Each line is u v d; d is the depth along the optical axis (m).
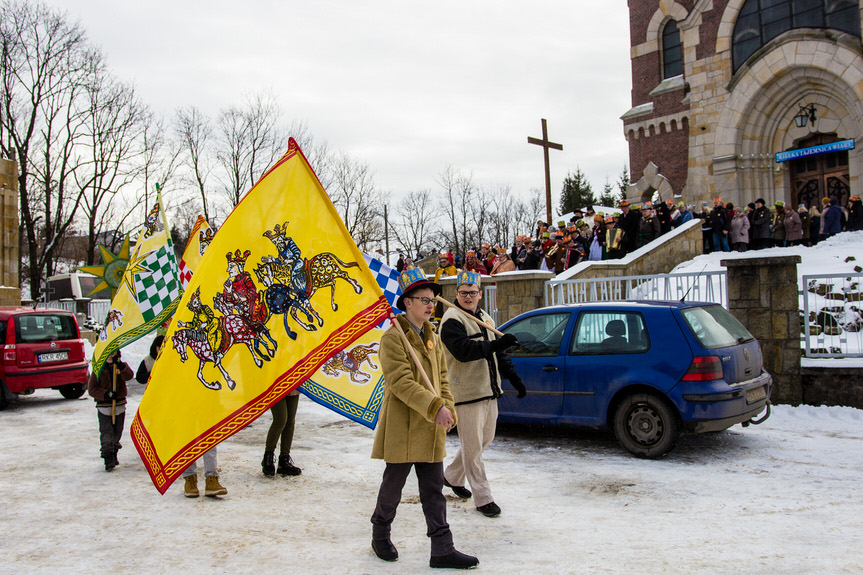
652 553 3.96
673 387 6.42
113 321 6.59
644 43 27.61
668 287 10.66
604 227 16.16
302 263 4.98
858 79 20.66
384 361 3.93
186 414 4.81
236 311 4.95
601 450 7.02
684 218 17.98
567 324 7.43
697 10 24.70
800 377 8.84
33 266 32.94
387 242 51.69
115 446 6.68
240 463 6.85
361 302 4.86
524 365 7.52
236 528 4.71
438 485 3.88
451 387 4.95
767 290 9.12
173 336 4.98
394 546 4.17
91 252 34.53
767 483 5.57
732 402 6.39
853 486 5.40
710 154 24.45
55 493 5.79
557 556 3.95
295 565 3.94
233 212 5.13
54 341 11.66
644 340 6.78
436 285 4.09
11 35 30.52
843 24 21.12
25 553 4.26
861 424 7.75
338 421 9.31
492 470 6.28
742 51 23.62
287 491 5.73
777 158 22.97
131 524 4.86
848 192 22.08
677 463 6.36
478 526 4.61
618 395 6.90
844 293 10.37
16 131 31.81
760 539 4.18
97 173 34.34
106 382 6.64
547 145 23.64
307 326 4.88
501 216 64.75
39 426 9.40
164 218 6.96
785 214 16.70
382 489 3.98
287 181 5.14
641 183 27.14
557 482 5.79
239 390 4.82
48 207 33.06
